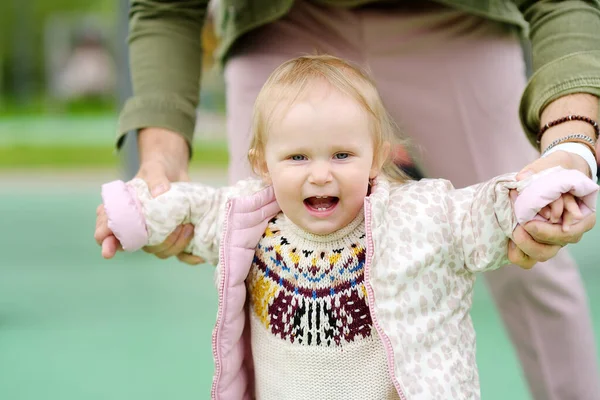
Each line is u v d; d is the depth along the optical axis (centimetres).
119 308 448
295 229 180
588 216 155
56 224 778
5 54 3017
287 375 175
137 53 226
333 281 173
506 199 162
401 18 219
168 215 189
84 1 3106
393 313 167
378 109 179
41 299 472
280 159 173
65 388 322
